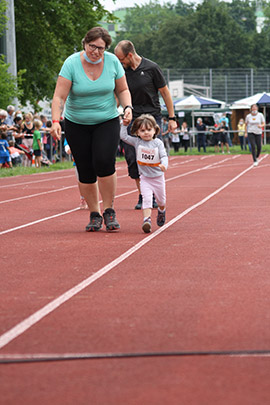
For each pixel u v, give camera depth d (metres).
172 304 6.78
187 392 4.41
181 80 87.38
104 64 11.48
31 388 4.54
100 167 11.71
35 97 60.72
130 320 6.20
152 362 5.01
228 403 4.23
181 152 61.38
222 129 59.06
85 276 8.23
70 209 16.53
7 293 7.41
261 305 6.68
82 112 11.52
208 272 8.33
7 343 5.55
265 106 70.00
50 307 6.75
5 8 43.09
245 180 25.77
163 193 12.11
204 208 15.84
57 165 39.41
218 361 5.02
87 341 5.57
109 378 4.69
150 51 156.12
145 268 8.65
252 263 8.86
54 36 58.56
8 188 24.20
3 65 42.56
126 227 12.69
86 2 58.22
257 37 149.88
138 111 15.62
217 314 6.37
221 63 147.12
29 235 11.96
